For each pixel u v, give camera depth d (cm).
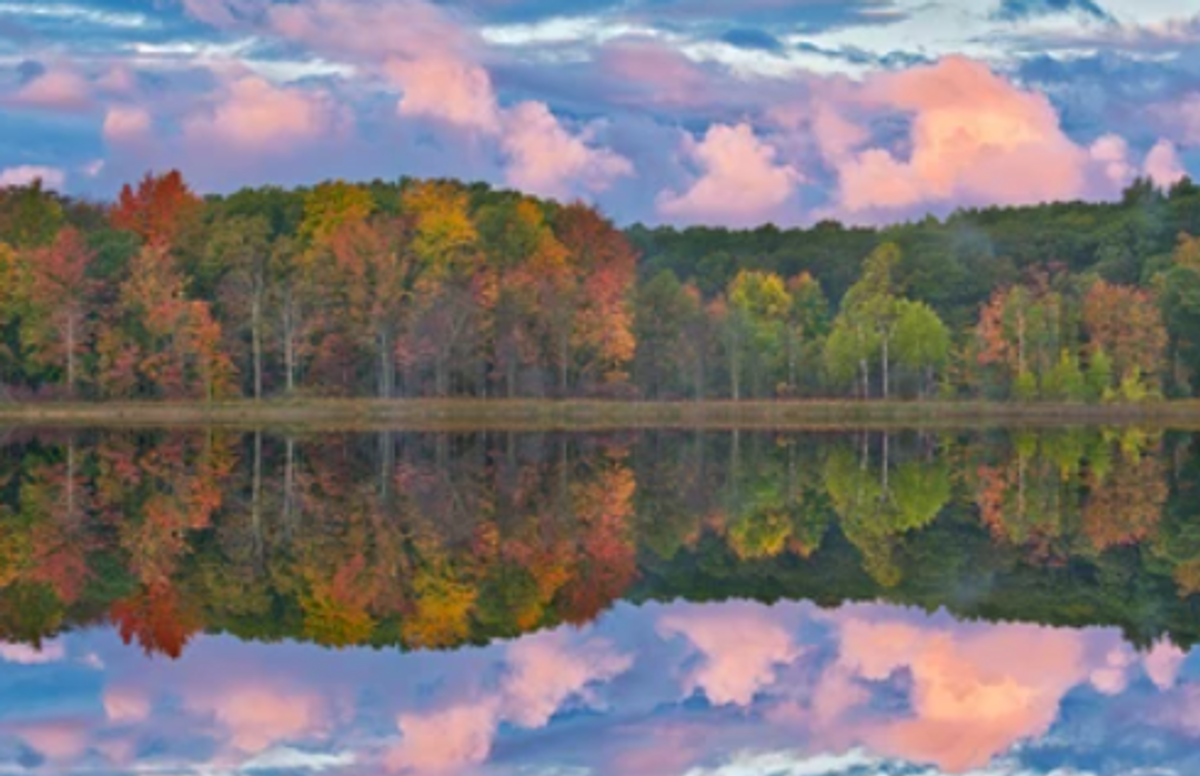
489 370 11100
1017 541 3741
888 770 1847
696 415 10350
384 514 4212
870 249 15975
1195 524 4072
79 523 4016
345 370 10612
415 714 2084
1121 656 2436
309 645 2523
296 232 11375
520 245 11250
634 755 1898
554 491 4856
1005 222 16250
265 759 1888
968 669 2350
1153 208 14712
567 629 2653
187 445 7044
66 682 2264
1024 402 11044
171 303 9894
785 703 2144
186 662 2395
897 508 4462
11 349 10175
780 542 3725
